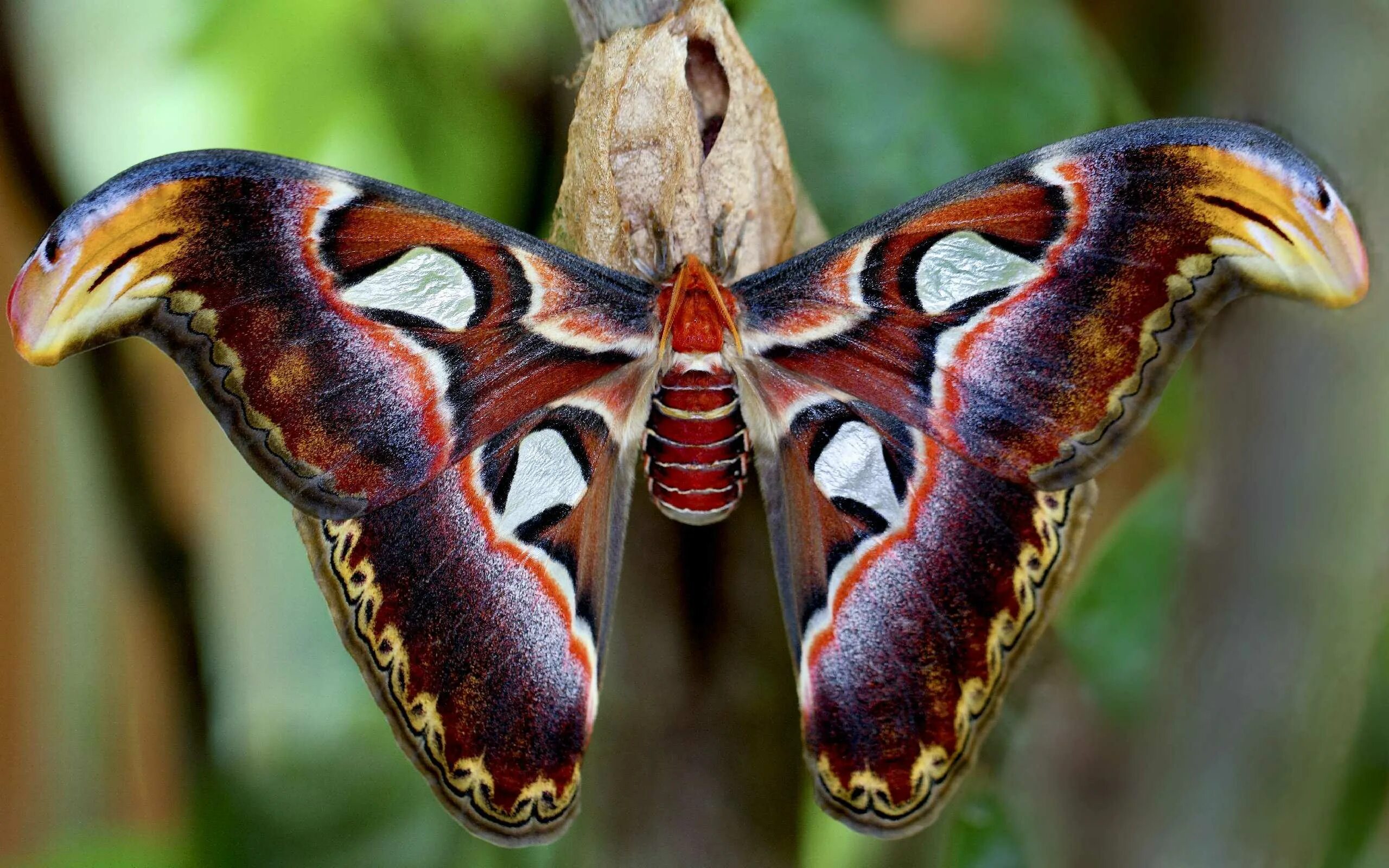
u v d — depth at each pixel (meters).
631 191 0.72
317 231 0.71
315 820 0.82
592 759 0.73
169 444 0.80
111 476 0.79
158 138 0.83
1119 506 0.82
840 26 0.76
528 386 0.74
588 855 0.73
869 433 0.75
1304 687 0.68
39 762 0.86
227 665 0.84
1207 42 0.72
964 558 0.74
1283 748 0.69
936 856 0.76
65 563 0.86
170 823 0.85
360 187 0.71
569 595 0.74
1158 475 0.81
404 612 0.74
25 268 0.68
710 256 0.72
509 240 0.73
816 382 0.74
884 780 0.73
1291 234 0.68
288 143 0.83
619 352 0.74
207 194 0.70
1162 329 0.71
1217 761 0.69
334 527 0.73
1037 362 0.72
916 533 0.74
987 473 0.74
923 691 0.74
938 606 0.74
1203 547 0.69
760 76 0.72
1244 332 0.68
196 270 0.70
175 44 0.83
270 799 0.82
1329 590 0.68
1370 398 0.67
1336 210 0.67
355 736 0.83
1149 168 0.70
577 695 0.74
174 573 0.80
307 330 0.71
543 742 0.73
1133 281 0.71
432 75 0.81
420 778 0.83
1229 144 0.68
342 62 0.82
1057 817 0.74
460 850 0.82
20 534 0.85
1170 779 0.69
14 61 0.76
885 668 0.74
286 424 0.72
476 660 0.74
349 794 0.82
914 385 0.73
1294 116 0.68
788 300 0.74
